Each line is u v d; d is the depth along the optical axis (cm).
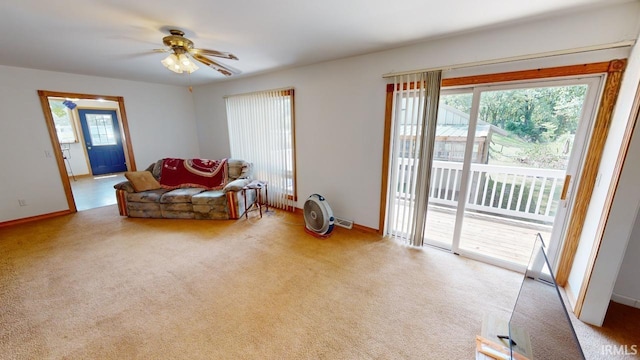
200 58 235
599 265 163
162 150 490
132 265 248
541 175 304
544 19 188
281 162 395
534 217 318
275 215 388
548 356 116
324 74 317
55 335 165
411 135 262
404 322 177
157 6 168
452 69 232
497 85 220
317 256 265
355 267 245
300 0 161
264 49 262
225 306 193
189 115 519
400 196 288
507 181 329
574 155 199
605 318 177
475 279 225
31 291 209
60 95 371
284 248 283
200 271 238
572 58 184
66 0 158
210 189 395
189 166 410
